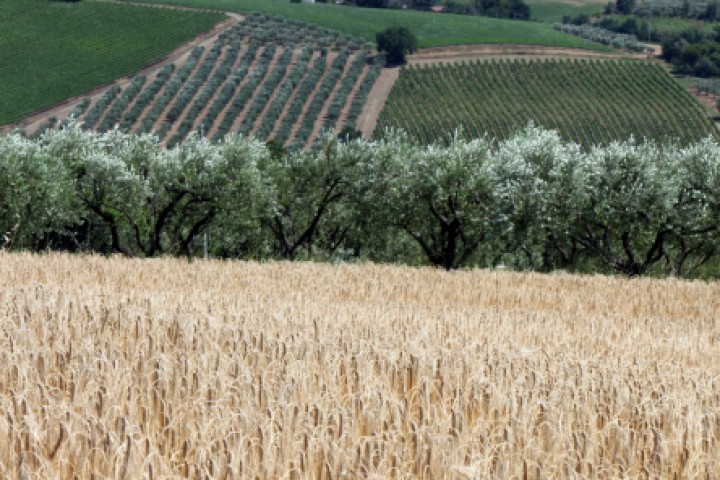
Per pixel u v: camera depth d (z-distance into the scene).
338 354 16.48
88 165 63.88
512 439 11.84
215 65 199.38
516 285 43.19
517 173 61.53
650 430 12.96
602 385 16.31
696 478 11.73
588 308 36.44
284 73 197.50
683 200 61.22
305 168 70.31
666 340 26.28
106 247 77.00
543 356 19.75
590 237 63.44
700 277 67.25
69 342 17.09
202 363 15.66
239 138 67.25
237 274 41.38
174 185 66.38
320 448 10.80
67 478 10.17
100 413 12.27
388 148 67.81
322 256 71.38
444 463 10.78
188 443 11.25
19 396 12.11
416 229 69.06
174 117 162.50
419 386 14.81
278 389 13.77
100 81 188.12
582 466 11.41
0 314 21.16
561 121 183.75
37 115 168.25
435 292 38.00
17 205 63.16
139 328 19.19
